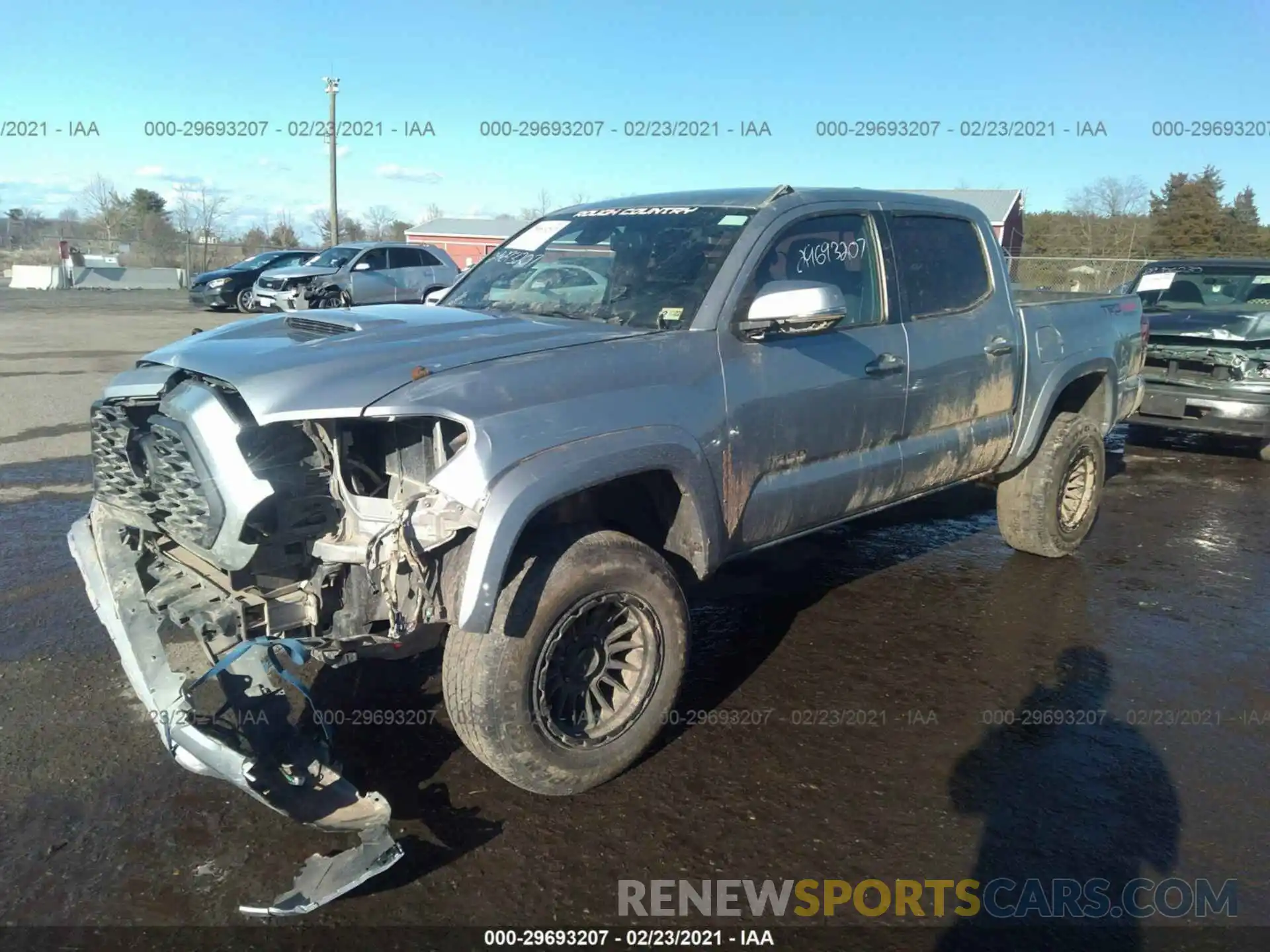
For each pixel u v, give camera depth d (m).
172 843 3.01
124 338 16.92
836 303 3.53
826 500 4.12
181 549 3.34
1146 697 4.10
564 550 3.12
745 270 3.78
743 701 4.02
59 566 5.35
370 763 3.48
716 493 3.57
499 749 3.06
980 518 6.76
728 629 4.76
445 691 3.10
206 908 2.74
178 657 3.15
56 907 2.72
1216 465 8.82
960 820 3.21
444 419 2.99
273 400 2.86
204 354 3.17
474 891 2.83
